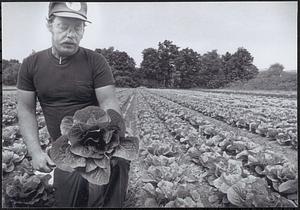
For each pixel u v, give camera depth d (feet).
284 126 21.81
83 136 11.42
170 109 25.48
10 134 19.03
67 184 12.28
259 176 16.14
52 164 13.44
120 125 11.63
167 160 16.52
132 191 14.90
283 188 13.79
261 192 13.19
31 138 13.57
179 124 22.39
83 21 13.41
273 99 26.84
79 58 13.34
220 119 26.18
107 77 13.46
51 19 13.16
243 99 27.91
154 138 20.25
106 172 11.55
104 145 11.64
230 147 18.75
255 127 22.33
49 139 18.84
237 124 23.48
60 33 12.84
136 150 11.89
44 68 13.21
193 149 18.01
